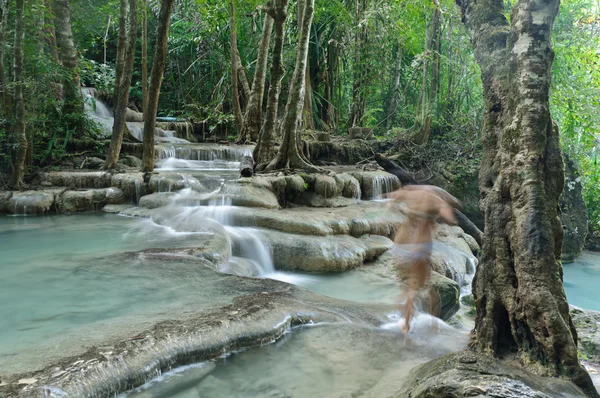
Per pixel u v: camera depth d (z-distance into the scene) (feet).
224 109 59.72
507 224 11.71
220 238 22.22
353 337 13.44
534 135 11.48
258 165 34.60
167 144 43.45
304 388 10.64
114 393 9.66
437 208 15.97
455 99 55.06
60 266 18.12
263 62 44.60
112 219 29.19
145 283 16.07
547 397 8.46
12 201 30.89
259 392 10.39
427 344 13.58
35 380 9.09
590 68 38.11
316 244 23.11
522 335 11.04
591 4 43.24
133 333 11.51
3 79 34.58
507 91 12.39
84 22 59.00
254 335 12.42
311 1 33.01
